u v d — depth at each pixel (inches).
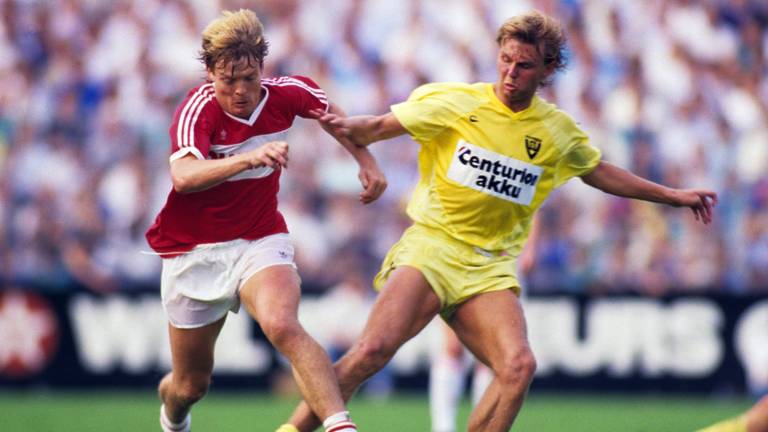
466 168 748.6
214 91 701.9
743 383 1499.8
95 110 1850.4
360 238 1706.4
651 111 1958.7
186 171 662.5
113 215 1706.4
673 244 1718.8
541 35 717.9
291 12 2014.0
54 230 1651.1
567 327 1494.8
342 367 717.3
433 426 1205.7
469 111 749.9
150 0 1987.0
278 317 679.7
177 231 730.2
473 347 759.7
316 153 1777.8
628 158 1911.9
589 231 1704.0
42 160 1754.4
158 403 1385.3
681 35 2063.2
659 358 1498.5
